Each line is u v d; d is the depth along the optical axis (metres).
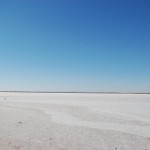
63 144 11.74
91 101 51.56
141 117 23.28
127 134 14.60
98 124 18.55
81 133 14.64
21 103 42.62
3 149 10.43
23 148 10.75
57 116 23.52
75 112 27.45
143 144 12.09
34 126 16.94
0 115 23.16
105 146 11.55
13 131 14.80
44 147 11.06
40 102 46.00
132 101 53.31
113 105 39.03
